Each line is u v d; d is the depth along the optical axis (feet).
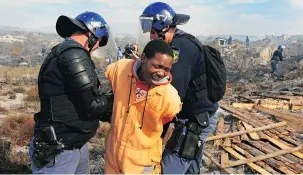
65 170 10.53
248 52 153.07
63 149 10.38
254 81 69.46
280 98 42.14
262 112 35.19
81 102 9.94
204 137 12.60
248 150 23.48
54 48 10.39
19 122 28.12
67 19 10.50
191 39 11.37
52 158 10.31
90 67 10.07
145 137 9.93
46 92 10.16
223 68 11.68
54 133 10.19
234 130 28.14
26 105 40.86
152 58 9.04
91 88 9.86
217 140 25.07
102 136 25.66
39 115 10.77
